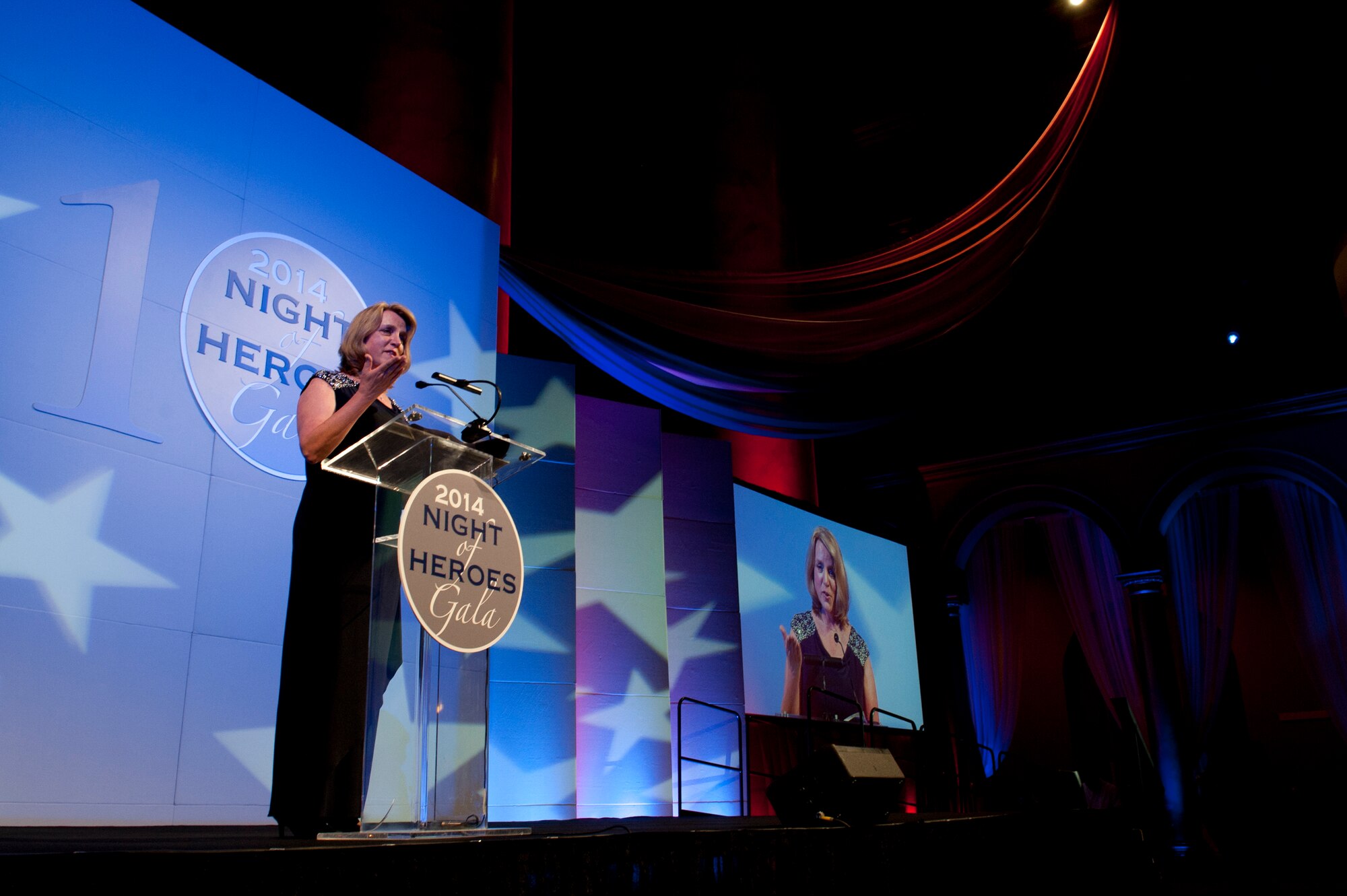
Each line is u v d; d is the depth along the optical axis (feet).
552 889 7.13
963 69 38.22
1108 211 38.52
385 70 21.57
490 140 21.95
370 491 8.32
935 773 33.99
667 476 27.35
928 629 43.55
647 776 23.09
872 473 47.83
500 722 20.53
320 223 16.57
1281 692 42.09
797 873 9.68
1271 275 41.63
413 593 7.21
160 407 13.73
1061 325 43.60
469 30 22.43
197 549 13.83
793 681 29.01
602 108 38.73
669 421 36.99
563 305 24.25
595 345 25.32
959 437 46.14
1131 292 42.73
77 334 12.94
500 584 8.02
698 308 26.50
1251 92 34.32
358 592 7.95
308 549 8.10
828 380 29.07
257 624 14.37
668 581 26.37
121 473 13.12
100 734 12.32
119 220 13.65
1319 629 40.19
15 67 12.91
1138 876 19.81
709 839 8.75
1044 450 44.32
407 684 7.88
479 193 21.48
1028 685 46.75
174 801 12.92
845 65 38.19
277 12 26.30
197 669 13.51
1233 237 40.81
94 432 12.91
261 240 15.53
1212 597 42.16
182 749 13.14
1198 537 43.11
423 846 6.31
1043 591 47.57
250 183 15.57
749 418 28.94
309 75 26.68
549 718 21.04
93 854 4.79
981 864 13.66
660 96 38.09
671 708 25.29
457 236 19.16
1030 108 39.40
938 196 43.62
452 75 21.79
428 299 18.24
